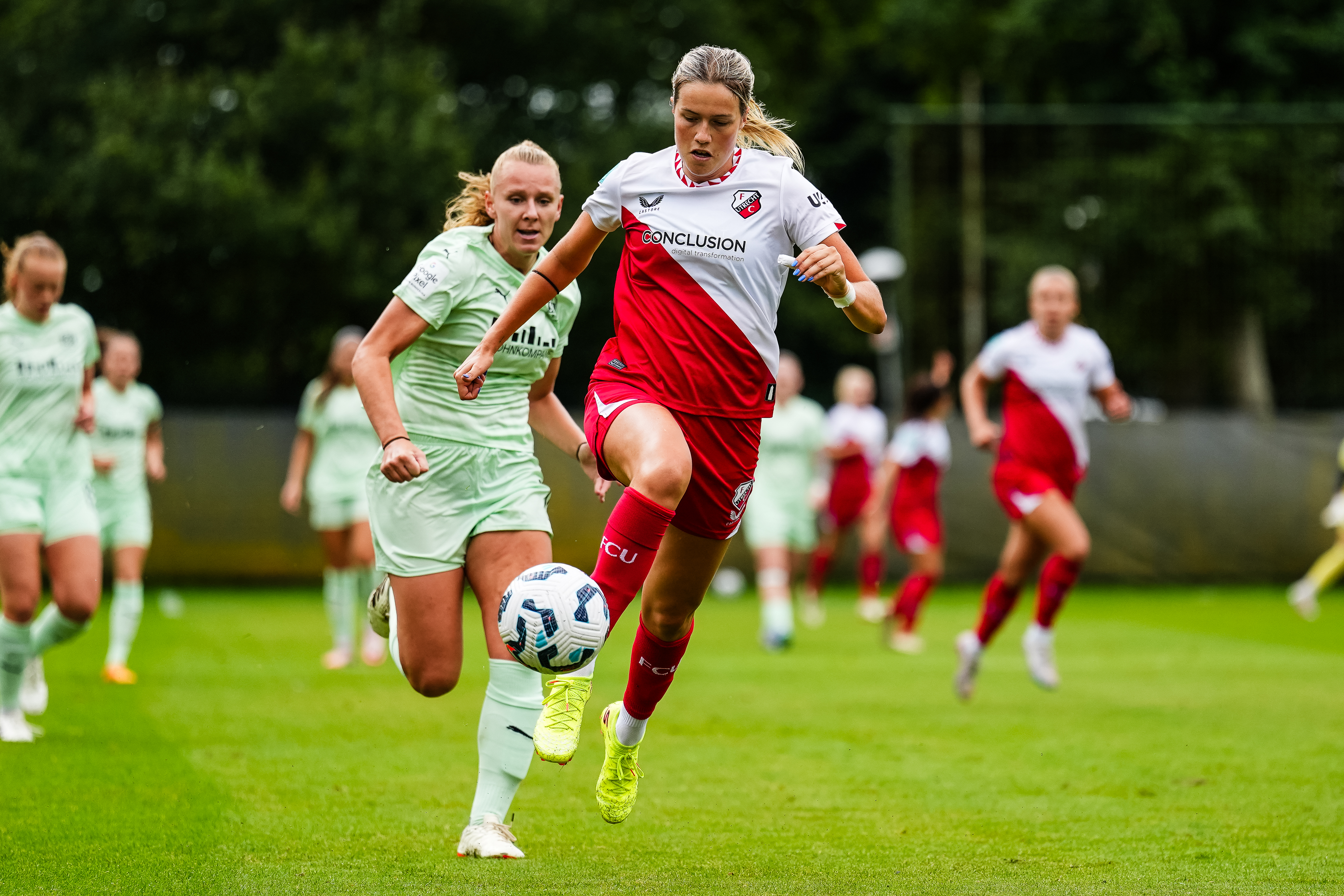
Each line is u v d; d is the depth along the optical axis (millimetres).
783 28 127875
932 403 43438
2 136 83625
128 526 35125
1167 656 41781
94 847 17203
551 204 17500
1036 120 72750
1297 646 44781
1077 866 16625
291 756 23828
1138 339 74312
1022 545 31547
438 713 29094
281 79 84938
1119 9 95438
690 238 15648
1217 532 69438
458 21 97125
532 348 17641
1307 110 74062
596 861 16750
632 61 103375
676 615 16344
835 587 72375
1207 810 19922
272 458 66688
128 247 81062
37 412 24281
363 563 37719
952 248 72562
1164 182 73000
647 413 15445
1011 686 34531
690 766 23406
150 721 27531
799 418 45125
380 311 87688
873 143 140250
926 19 120375
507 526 17188
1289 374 74375
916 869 16484
